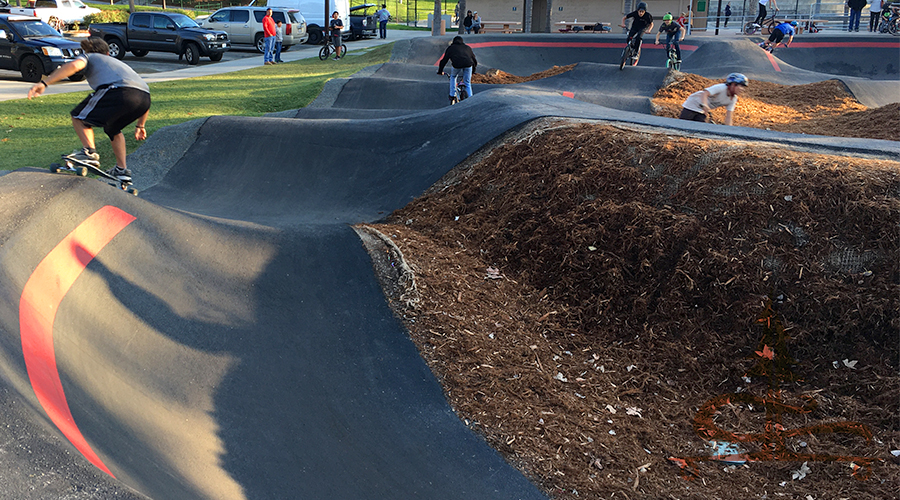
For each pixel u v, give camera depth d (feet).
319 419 12.44
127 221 15.79
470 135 26.22
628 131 20.99
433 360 14.79
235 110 41.55
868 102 47.70
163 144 30.58
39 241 12.56
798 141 20.27
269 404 12.35
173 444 9.87
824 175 16.20
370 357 14.70
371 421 12.82
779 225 15.98
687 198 17.60
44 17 85.97
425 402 13.58
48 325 10.59
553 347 15.97
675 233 17.06
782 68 62.64
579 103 30.66
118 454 8.12
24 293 10.75
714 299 15.87
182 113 39.40
